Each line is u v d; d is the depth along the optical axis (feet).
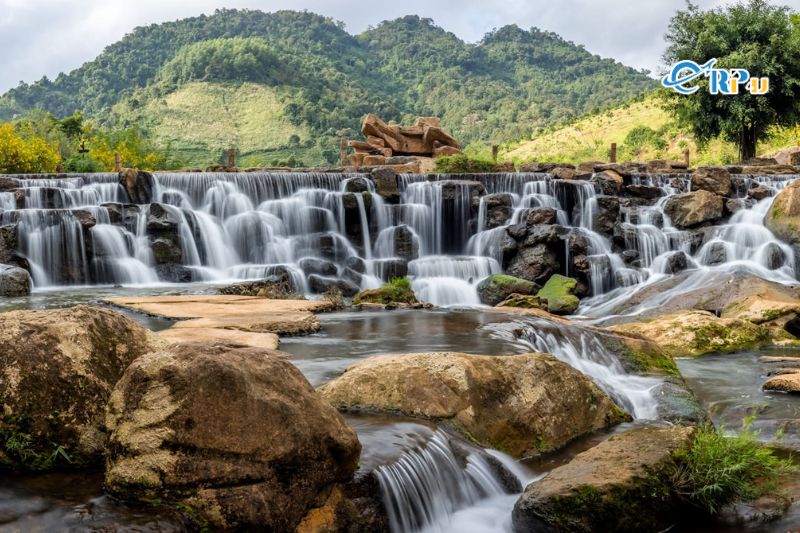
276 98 606.55
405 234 82.48
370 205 84.58
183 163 192.24
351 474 17.54
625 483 19.65
